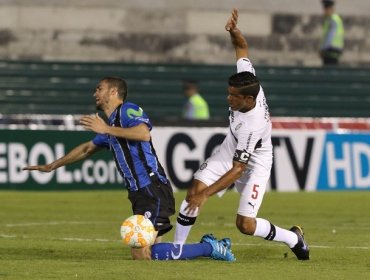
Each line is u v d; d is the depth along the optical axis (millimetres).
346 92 89062
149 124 28625
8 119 64000
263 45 91625
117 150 28750
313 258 30875
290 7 92625
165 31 89625
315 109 88188
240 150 28219
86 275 25438
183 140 62094
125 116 28547
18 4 86125
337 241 37062
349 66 89562
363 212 52906
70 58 87438
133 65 86062
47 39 86938
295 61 92188
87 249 33125
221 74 87125
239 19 91250
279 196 61531
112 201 56719
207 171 29250
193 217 29156
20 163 60500
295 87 87938
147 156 28672
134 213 28891
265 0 92000
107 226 43062
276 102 87312
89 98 84875
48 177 61281
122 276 25250
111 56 88562
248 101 28359
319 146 65188
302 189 64812
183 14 90000
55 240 36375
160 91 86125
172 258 28531
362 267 28391
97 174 62281
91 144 29688
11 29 86062
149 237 28031
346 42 93688
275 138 64562
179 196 58750
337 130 67000
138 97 85688
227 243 29031
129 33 88938
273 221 46969
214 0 90688
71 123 65125
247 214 29078
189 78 86688
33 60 84250
